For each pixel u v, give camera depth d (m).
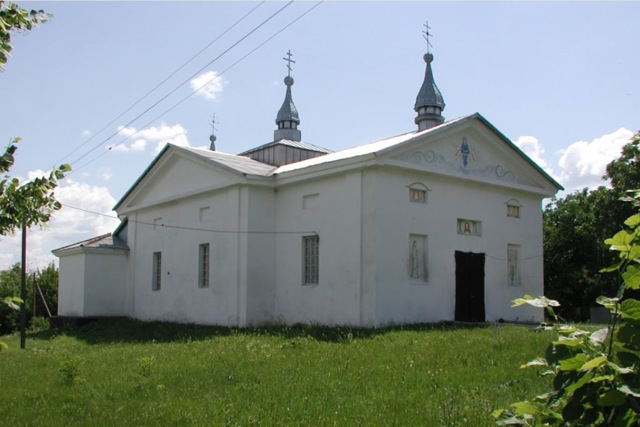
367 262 19.98
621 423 3.22
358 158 20.20
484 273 23.19
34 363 15.63
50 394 10.80
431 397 8.96
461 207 22.72
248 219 23.19
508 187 24.33
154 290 29.17
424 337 16.11
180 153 26.64
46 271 51.09
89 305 30.47
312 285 21.95
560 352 3.53
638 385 3.19
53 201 6.20
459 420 7.47
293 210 23.08
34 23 5.98
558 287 34.09
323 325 20.98
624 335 3.29
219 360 13.62
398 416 7.87
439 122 28.75
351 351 14.05
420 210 21.23
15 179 6.02
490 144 23.84
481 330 17.61
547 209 38.47
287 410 8.44
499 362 11.73
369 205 20.12
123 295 31.45
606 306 3.36
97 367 13.96
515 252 24.86
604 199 31.50
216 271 24.59
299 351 14.56
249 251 23.08
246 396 9.54
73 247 31.09
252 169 24.67
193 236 26.27
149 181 29.02
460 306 22.06
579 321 29.00
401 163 20.44
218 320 24.20
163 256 28.42
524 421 3.79
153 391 10.48
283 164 28.17
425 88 28.86
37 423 8.66
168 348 17.39
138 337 23.28
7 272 49.28
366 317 19.81
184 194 26.48
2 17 5.72
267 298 23.33
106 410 9.24
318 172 21.66
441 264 21.67
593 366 3.25
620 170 30.64
